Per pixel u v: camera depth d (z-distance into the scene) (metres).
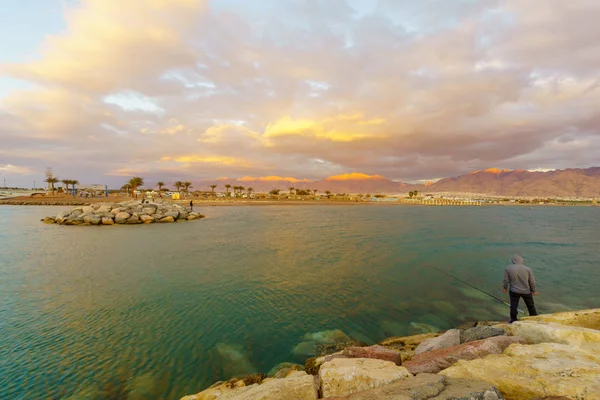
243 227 46.19
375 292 15.52
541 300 14.43
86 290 15.55
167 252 25.88
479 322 11.05
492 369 4.92
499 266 21.39
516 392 4.32
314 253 25.81
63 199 118.00
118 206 55.59
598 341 5.75
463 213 93.38
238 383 7.55
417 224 53.09
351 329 11.32
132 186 117.81
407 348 8.98
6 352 9.45
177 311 12.88
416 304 13.95
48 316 12.23
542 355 5.27
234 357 9.32
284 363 8.99
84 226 46.59
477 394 3.84
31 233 38.00
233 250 27.02
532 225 52.75
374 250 27.41
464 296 15.06
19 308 13.05
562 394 3.99
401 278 18.17
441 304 13.97
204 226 47.50
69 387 7.79
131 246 28.84
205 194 174.88
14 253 25.12
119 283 16.78
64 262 21.92
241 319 12.12
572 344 5.91
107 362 8.98
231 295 14.89
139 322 11.76
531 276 9.71
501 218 70.94
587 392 3.88
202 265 21.17
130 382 8.03
